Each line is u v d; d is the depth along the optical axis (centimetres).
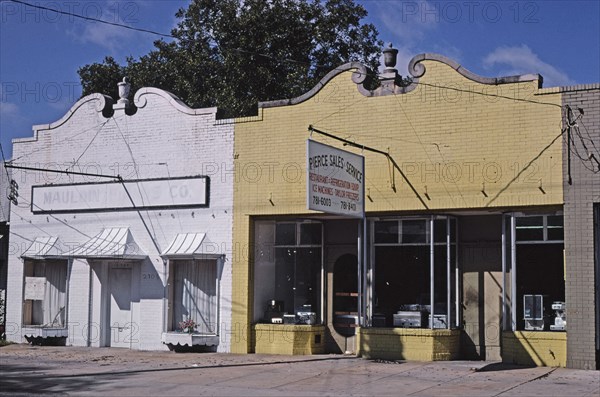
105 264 2322
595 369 1678
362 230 1988
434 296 1916
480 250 1930
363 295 1956
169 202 2212
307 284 2111
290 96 3278
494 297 1905
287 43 3362
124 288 2297
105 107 2348
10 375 1680
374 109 1958
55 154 2414
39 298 2388
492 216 1922
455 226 1944
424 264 1930
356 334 2008
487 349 1905
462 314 1938
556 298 1766
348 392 1411
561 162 1738
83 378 1627
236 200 2120
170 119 2241
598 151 1698
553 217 1781
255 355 2038
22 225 2453
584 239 1700
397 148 1920
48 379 1616
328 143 2009
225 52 3322
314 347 2052
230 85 3303
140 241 2253
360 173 1842
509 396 1339
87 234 2342
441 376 1602
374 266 1984
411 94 1917
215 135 2169
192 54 3431
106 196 2319
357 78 1989
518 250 1820
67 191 2383
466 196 1830
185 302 2195
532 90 1781
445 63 1883
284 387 1481
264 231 2155
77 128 2388
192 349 2141
